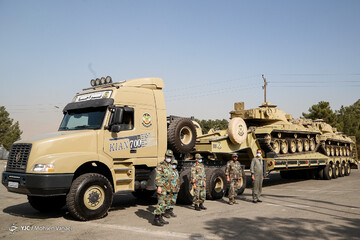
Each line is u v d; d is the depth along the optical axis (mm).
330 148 22109
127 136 8672
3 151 44469
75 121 8891
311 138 19734
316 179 20938
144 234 6363
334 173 21438
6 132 47562
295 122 19281
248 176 22000
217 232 6551
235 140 12945
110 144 8289
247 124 18328
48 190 7062
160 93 9852
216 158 12789
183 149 10086
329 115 41844
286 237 6215
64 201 9219
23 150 7605
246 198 11648
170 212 8055
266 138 15195
